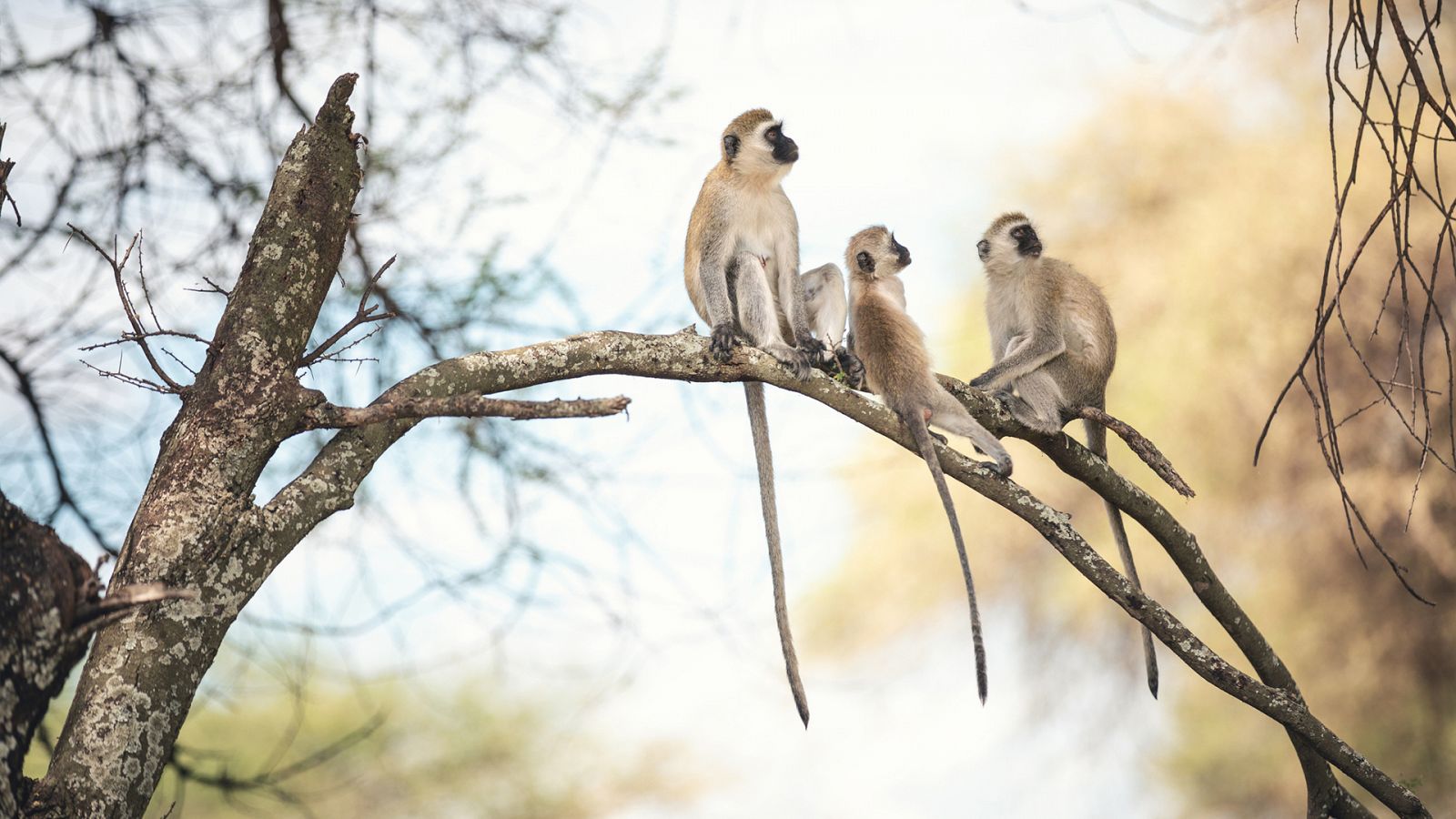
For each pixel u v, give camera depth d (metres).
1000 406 15.77
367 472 10.88
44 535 9.00
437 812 43.78
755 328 18.02
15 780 8.73
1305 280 37.03
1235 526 37.91
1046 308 19.34
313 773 40.06
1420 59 36.16
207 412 10.21
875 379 16.00
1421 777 13.69
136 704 9.41
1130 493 14.48
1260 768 38.25
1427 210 35.44
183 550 9.78
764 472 15.34
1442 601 35.94
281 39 20.53
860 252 18.31
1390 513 35.69
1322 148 37.97
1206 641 38.69
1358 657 36.53
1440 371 34.59
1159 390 38.56
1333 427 11.14
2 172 10.17
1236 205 38.81
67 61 19.83
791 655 14.24
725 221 18.42
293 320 10.57
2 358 18.02
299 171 10.84
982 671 12.55
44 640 8.77
